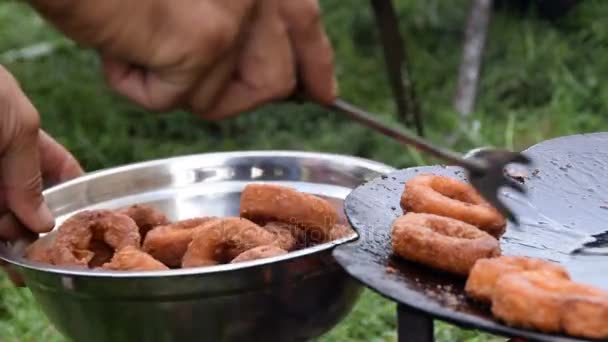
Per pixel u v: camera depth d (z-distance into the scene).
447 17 3.19
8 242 1.29
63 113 2.64
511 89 2.77
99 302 1.17
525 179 1.33
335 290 1.22
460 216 1.18
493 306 1.03
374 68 2.88
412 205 1.20
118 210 1.34
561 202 1.28
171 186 1.41
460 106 2.58
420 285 1.08
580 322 1.00
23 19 3.41
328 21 3.16
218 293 1.16
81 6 1.06
